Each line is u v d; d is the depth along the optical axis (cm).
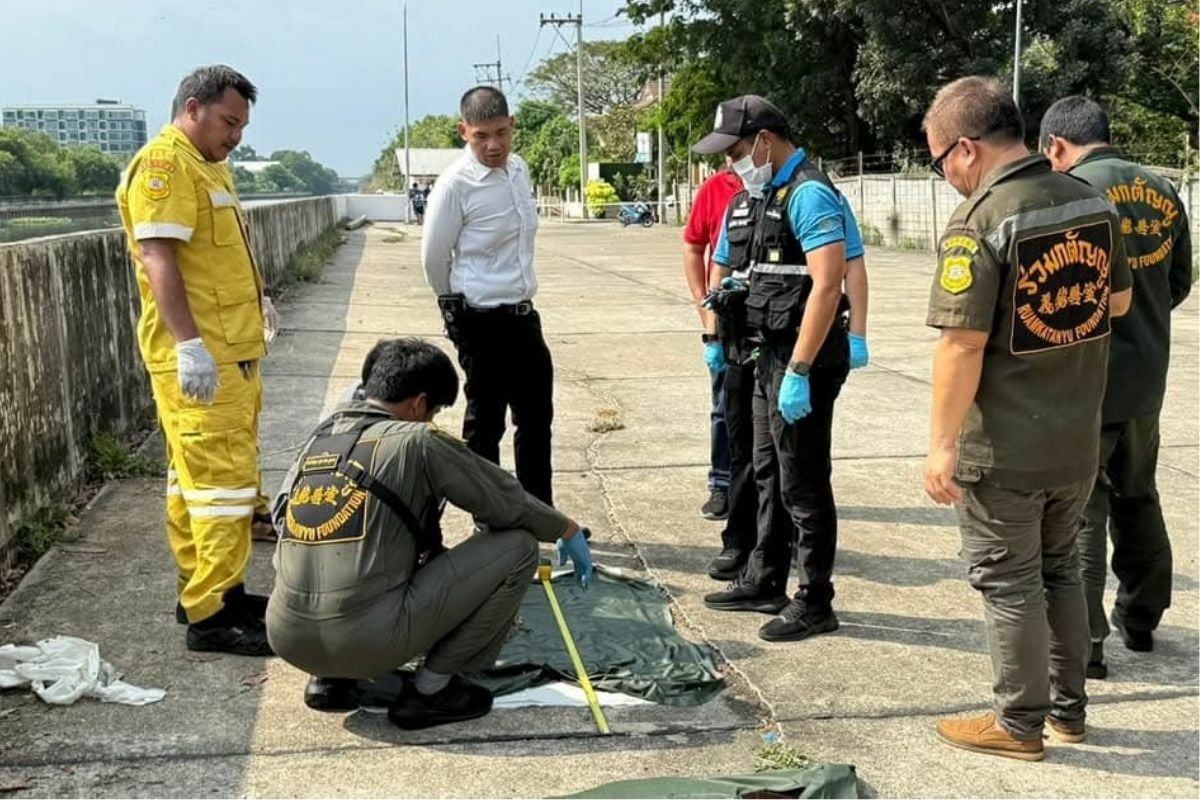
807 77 2655
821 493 382
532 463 462
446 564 319
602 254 2208
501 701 342
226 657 371
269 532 486
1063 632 317
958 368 285
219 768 303
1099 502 354
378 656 309
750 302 380
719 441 514
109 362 608
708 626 401
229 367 366
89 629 389
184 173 351
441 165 7419
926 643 389
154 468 577
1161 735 328
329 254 2002
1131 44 2361
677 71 3006
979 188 292
